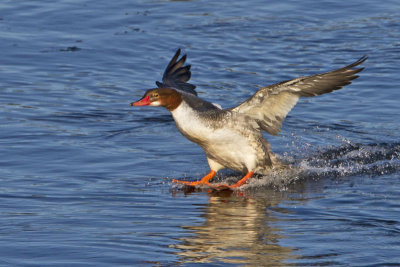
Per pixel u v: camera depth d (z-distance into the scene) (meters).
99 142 13.59
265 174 12.29
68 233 8.94
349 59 18.64
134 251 8.34
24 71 17.97
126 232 9.02
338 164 12.76
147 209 10.12
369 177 12.00
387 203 10.34
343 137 14.11
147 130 14.52
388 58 18.62
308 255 8.20
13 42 19.81
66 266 7.86
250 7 23.23
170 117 15.45
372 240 8.68
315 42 20.03
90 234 8.91
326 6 23.27
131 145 13.51
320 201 10.57
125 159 12.69
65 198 10.52
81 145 13.33
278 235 8.91
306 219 9.62
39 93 16.48
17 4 23.05
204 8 23.11
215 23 21.64
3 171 11.76
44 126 14.38
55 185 11.15
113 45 19.88
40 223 9.33
